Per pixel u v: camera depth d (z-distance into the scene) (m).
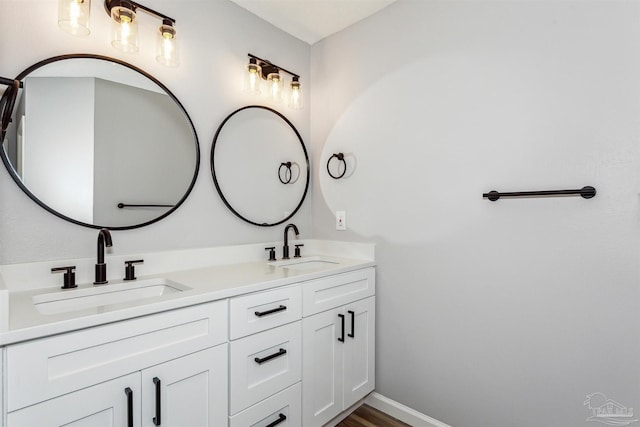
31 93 1.22
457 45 1.62
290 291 1.43
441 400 1.67
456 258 1.62
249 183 1.96
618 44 1.20
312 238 2.27
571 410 1.31
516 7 1.44
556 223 1.34
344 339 1.69
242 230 1.92
